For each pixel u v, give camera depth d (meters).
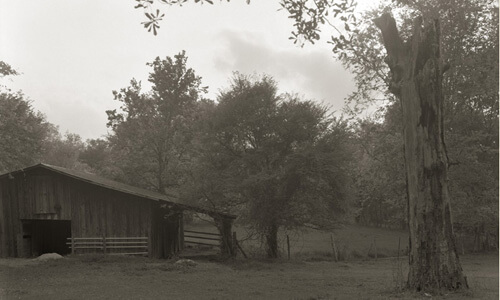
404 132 14.80
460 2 30.97
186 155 44.16
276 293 15.09
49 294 14.62
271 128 29.36
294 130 29.34
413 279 14.14
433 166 14.20
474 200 36.00
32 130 38.53
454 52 32.25
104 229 28.22
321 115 29.86
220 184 28.66
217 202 29.86
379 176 37.66
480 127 37.72
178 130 44.69
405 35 31.27
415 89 14.52
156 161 45.06
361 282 17.88
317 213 29.58
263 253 30.83
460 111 35.34
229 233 30.72
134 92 45.47
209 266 23.61
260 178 27.31
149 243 27.77
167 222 30.92
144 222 27.98
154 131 43.69
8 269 20.64
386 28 15.12
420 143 14.35
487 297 12.66
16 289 15.56
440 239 13.93
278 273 21.72
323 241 44.66
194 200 28.97
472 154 34.06
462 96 34.19
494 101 37.28
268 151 28.77
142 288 16.00
